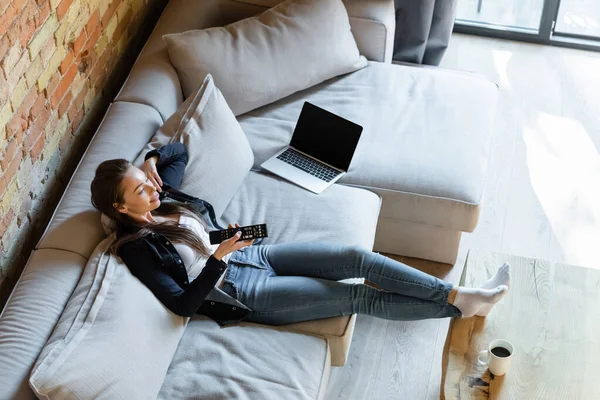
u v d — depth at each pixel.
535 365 2.26
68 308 2.12
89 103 3.00
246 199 2.83
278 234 2.70
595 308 2.42
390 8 3.49
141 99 2.86
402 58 4.00
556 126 3.81
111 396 1.98
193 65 3.01
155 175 2.46
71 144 2.86
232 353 2.32
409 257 3.18
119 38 3.25
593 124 3.81
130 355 2.07
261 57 3.12
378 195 2.93
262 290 2.47
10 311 2.10
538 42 4.38
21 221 2.50
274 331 2.43
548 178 3.53
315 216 2.76
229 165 2.75
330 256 2.54
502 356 2.23
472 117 3.19
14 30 2.28
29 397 1.94
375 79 3.38
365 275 2.53
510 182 3.52
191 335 2.38
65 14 2.65
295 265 2.57
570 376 2.22
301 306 2.44
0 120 2.26
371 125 3.13
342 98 3.28
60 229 2.32
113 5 3.11
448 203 2.88
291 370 2.28
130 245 2.27
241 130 2.89
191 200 2.52
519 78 4.12
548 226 3.32
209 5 3.40
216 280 2.27
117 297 2.14
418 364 2.79
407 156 2.99
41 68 2.51
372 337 2.88
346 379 2.75
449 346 2.32
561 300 2.45
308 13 3.23
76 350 1.99
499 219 3.36
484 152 3.05
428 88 3.33
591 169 3.57
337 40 3.28
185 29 3.24
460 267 3.14
